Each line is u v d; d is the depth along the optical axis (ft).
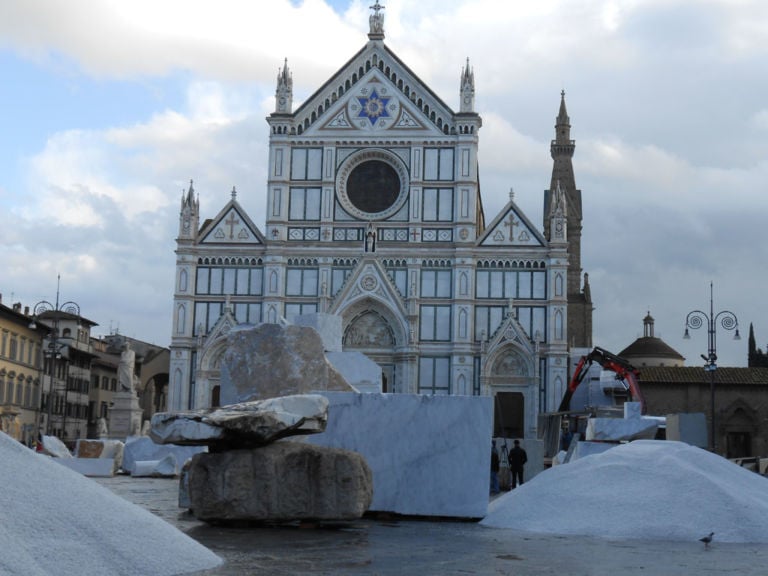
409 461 82.69
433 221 327.67
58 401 394.32
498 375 322.14
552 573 51.93
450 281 326.65
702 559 58.54
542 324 322.55
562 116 543.80
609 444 135.95
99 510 48.62
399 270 327.88
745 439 295.48
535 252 324.60
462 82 330.75
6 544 41.70
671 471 75.92
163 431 71.61
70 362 413.39
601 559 57.77
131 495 108.06
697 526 69.72
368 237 326.24
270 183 331.57
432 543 64.28
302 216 331.16
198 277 331.57
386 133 331.16
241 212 332.19
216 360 327.06
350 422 84.12
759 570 54.29
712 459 79.87
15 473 47.57
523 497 79.10
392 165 332.60
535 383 318.45
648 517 71.20
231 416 71.31
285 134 333.21
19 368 344.28
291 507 71.97
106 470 157.38
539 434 269.23
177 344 326.24
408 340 321.93
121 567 45.29
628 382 270.67
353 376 123.44
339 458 72.84
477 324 324.39
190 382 326.24
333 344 128.26
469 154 328.29
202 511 71.56
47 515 45.57
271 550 58.65
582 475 78.79
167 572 47.06
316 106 334.44
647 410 297.74
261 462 71.92
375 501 82.58
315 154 333.62
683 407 297.12
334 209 330.95
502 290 325.21
